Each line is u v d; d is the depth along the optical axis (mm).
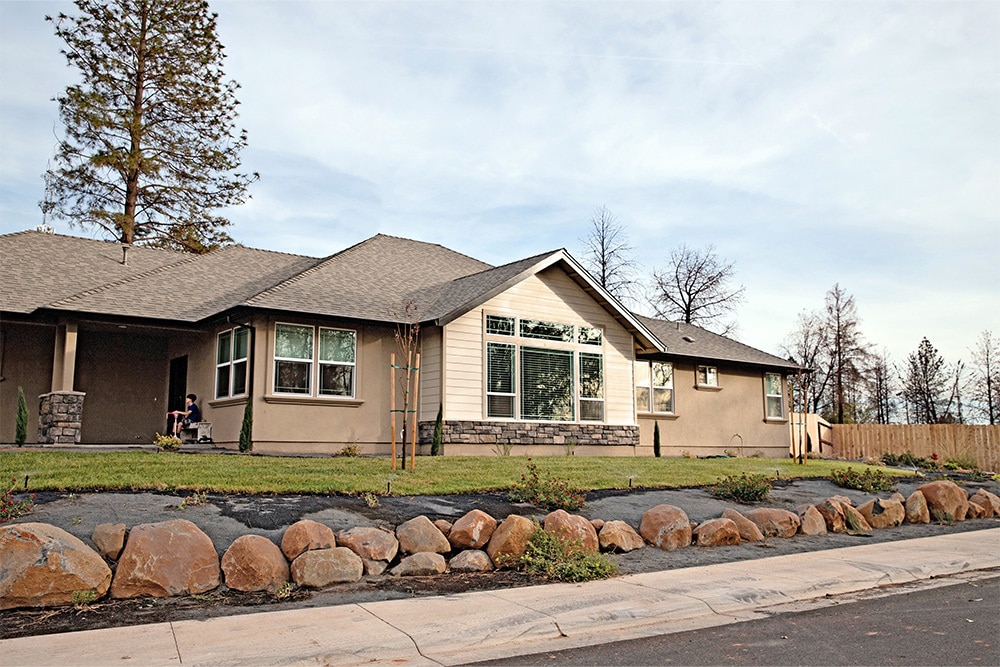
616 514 12078
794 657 6363
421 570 9219
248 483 11289
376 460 15125
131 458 13391
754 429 28297
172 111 35656
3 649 6148
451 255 26297
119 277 21453
